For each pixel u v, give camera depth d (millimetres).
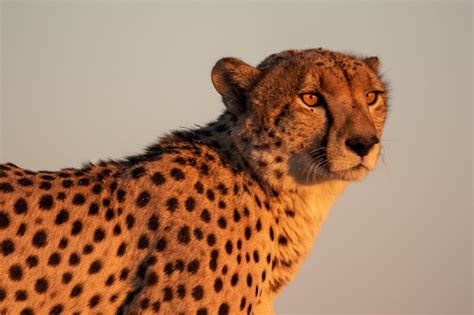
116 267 9523
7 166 9844
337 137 10172
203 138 10703
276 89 10430
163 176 9938
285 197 10422
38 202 9445
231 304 9641
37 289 9219
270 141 10266
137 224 9680
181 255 9500
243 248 9867
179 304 9391
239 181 10219
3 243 9148
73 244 9391
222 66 10820
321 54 10969
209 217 9750
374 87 10945
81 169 10094
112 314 9547
